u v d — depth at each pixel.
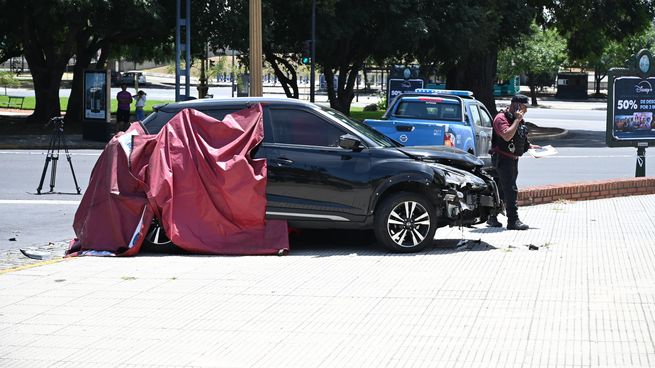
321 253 12.46
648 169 27.25
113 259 11.95
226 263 11.58
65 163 26.64
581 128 54.62
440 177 12.47
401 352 7.39
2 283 10.27
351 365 7.07
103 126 36.22
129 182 12.43
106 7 36.59
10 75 90.56
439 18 45.62
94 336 8.02
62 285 10.16
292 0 43.03
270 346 7.64
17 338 7.96
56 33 48.41
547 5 53.47
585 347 7.39
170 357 7.36
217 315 8.73
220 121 12.62
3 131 40.88
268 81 128.50
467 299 9.26
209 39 40.50
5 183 21.23
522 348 7.41
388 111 21.69
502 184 14.20
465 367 6.95
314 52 42.69
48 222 15.62
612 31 54.28
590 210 16.39
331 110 13.42
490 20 47.12
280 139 12.69
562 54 98.69
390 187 12.50
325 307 9.01
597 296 9.24
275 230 12.43
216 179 12.33
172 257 12.11
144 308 9.03
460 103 20.94
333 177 12.42
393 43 45.91
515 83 118.56
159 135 12.62
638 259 11.31
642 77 20.34
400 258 11.92
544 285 9.85
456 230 14.38
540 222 14.97
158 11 38.22
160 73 148.38
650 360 7.00
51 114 46.06
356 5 44.59
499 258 11.68
